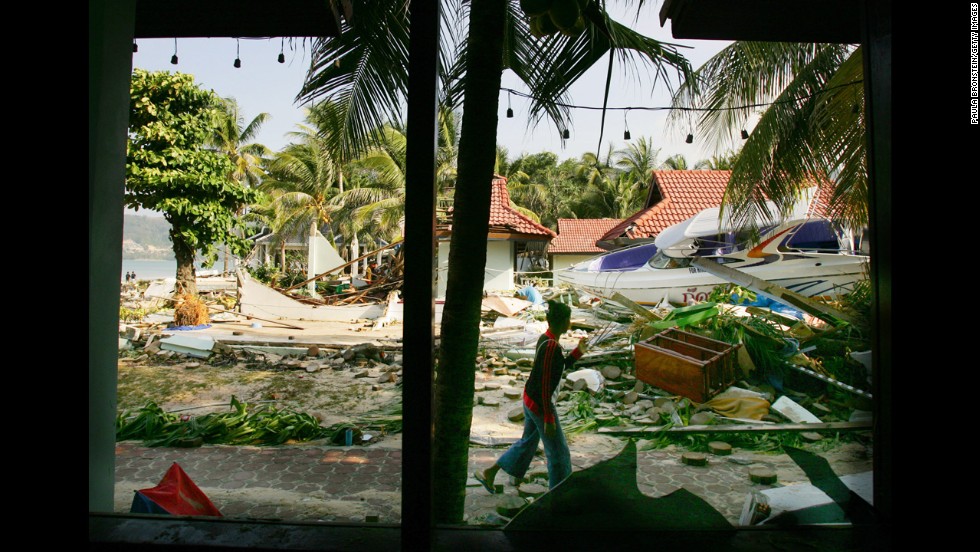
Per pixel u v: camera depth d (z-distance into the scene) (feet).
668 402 19.89
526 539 5.68
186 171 42.86
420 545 4.99
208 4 9.64
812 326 28.89
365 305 49.96
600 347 29.40
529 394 11.99
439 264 49.49
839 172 21.42
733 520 11.83
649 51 10.94
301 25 10.32
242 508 12.87
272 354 34.27
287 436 18.33
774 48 19.88
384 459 16.38
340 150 15.74
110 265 8.67
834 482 7.38
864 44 5.82
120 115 8.79
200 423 18.99
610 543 5.67
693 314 26.55
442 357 7.52
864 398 19.22
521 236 61.52
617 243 58.29
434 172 4.90
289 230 78.64
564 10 7.00
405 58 13.05
